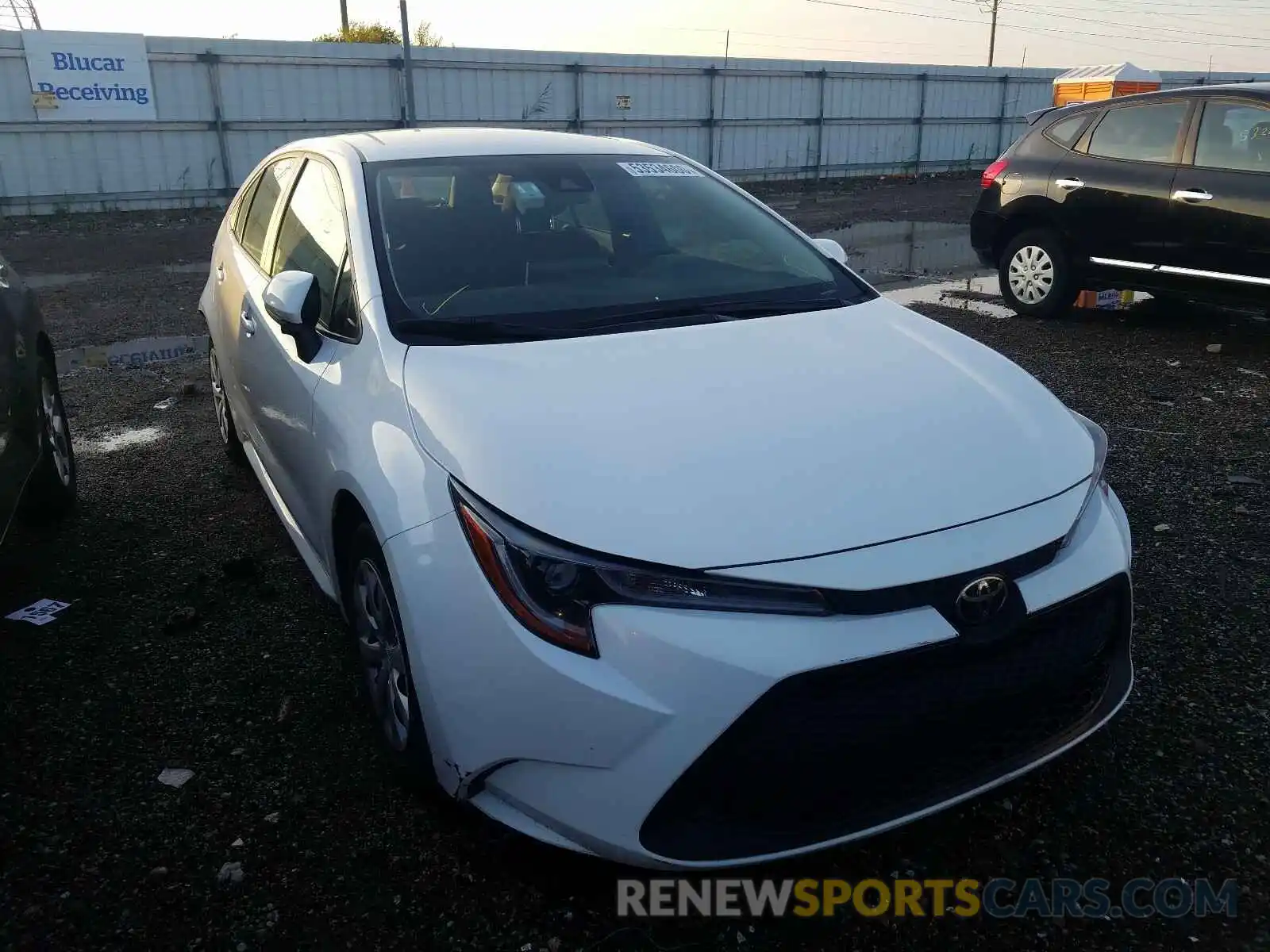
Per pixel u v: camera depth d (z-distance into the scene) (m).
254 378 3.62
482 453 2.20
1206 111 6.85
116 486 4.83
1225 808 2.47
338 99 20.70
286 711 2.94
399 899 2.25
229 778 2.67
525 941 2.14
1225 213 6.66
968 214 17.23
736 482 2.11
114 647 3.36
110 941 2.15
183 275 11.38
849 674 1.95
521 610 2.03
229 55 19.38
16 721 2.94
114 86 18.41
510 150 3.58
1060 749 2.24
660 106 23.91
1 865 2.37
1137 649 3.15
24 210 18.12
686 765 1.93
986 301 8.93
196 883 2.31
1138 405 5.68
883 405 2.45
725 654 1.92
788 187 24.41
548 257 3.11
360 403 2.62
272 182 4.12
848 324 2.98
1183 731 2.76
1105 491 2.55
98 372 7.03
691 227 3.48
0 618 3.56
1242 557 3.76
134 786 2.65
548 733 2.01
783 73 25.16
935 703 2.03
